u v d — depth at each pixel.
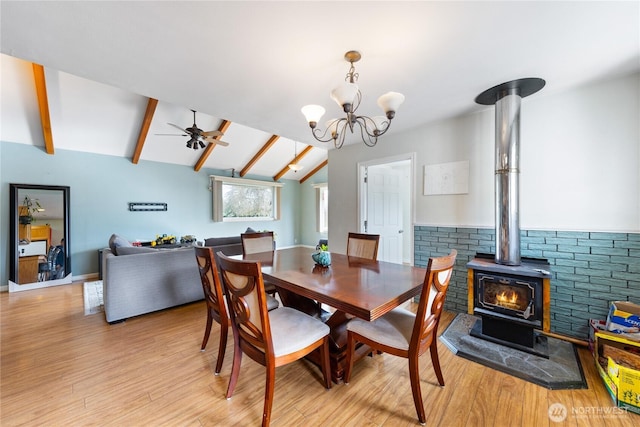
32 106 3.76
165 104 4.22
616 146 2.18
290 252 3.05
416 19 1.51
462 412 1.54
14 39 1.64
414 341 1.47
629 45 1.75
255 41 1.69
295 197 8.53
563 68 2.03
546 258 2.47
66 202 4.62
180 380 1.86
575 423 1.46
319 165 7.99
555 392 1.70
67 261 4.55
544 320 2.06
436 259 1.44
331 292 1.57
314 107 1.94
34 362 2.07
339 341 1.93
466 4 1.40
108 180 5.17
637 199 2.10
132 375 1.91
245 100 2.59
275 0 1.36
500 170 2.40
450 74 2.11
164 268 3.08
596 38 1.68
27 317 2.96
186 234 6.27
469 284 2.42
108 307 2.73
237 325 1.65
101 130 4.50
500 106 2.43
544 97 2.49
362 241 2.92
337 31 1.60
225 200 6.98
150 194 5.72
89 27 1.54
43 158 4.51
